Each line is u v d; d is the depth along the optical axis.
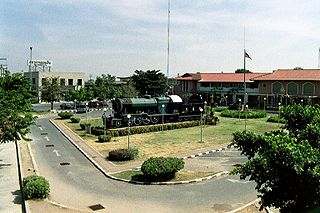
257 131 33.94
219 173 18.33
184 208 13.69
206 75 72.50
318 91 55.22
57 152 24.42
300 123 8.94
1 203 13.95
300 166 6.94
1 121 18.42
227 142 27.75
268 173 7.57
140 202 14.40
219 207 13.75
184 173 18.33
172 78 84.19
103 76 79.56
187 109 39.94
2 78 20.05
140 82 69.44
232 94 66.06
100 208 13.71
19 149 24.86
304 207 7.44
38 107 63.12
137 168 19.55
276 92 60.00
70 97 59.12
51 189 16.08
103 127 33.00
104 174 18.61
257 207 13.44
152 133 32.59
